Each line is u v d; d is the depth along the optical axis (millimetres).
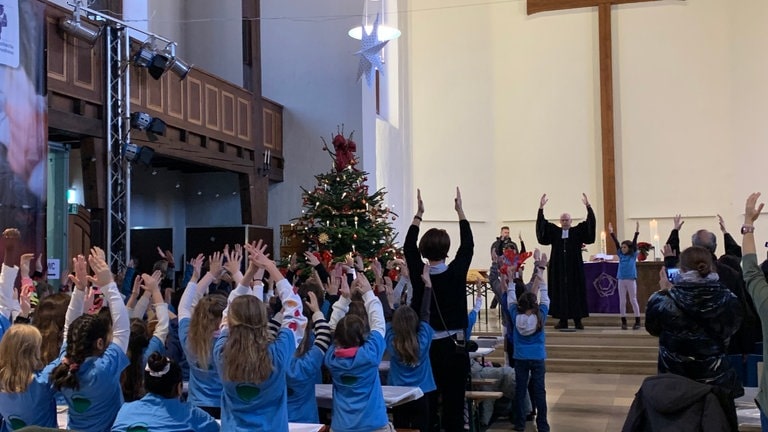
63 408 5172
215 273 5273
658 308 4559
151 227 14773
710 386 4199
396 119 18469
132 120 10727
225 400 3920
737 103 19047
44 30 9312
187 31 16219
